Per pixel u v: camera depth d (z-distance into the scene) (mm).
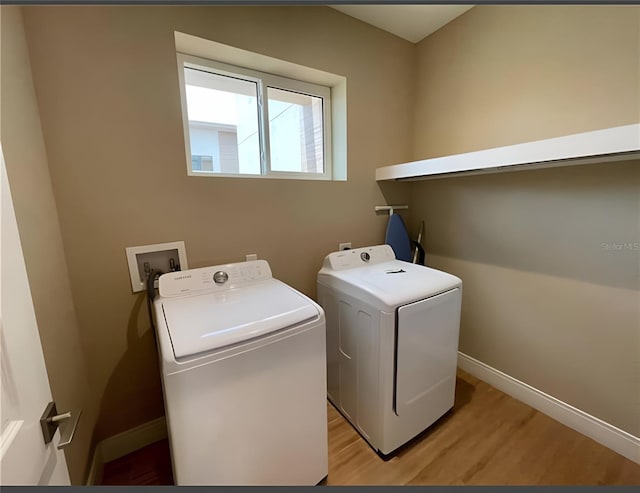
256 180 1566
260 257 1625
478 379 1897
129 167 1239
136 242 1285
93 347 1248
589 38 1262
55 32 1057
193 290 1249
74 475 1016
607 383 1346
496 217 1701
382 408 1271
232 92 1719
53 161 1092
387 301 1191
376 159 2008
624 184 1215
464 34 1752
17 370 499
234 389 901
